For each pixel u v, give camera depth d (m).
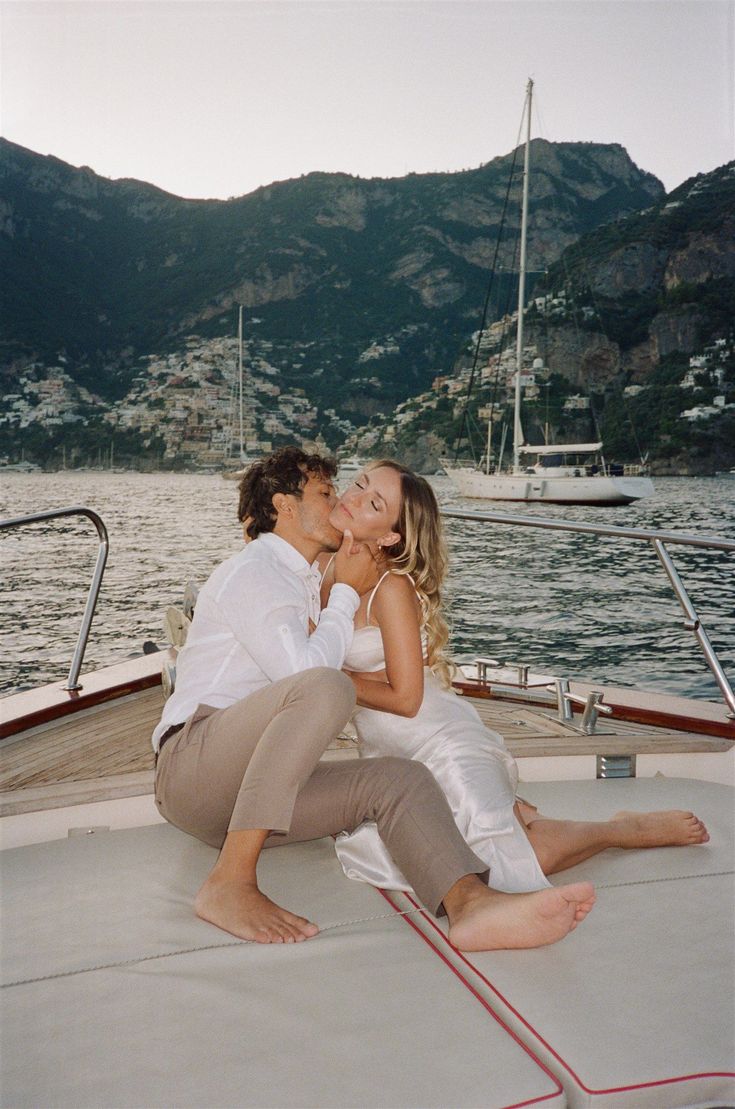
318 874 1.63
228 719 1.54
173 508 35.19
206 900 1.42
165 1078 1.05
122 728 2.41
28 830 1.83
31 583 17.08
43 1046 1.11
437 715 1.72
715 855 1.70
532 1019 1.17
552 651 10.91
